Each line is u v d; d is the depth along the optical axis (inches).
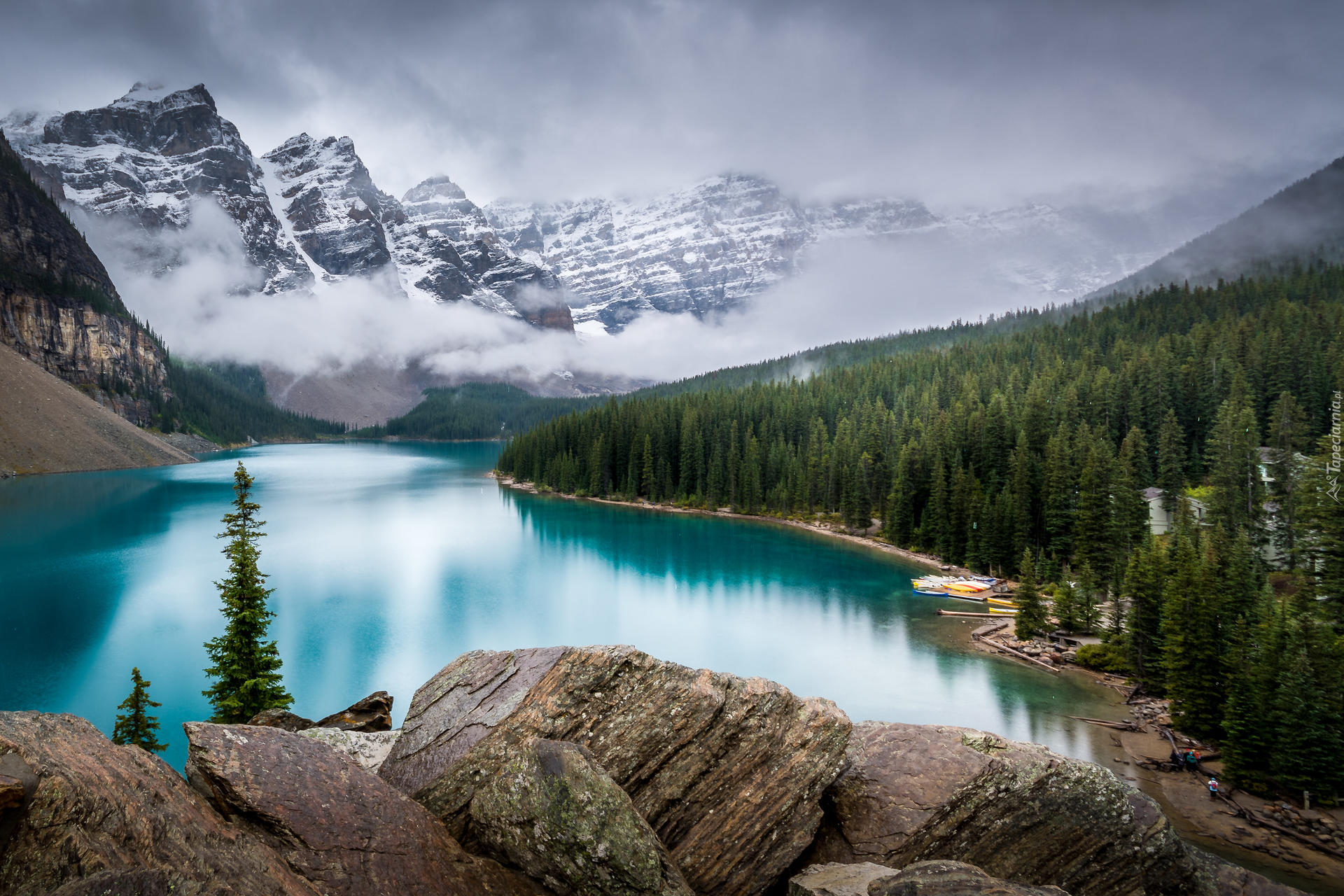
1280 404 3833.7
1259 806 1444.4
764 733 448.5
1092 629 2672.2
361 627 2952.8
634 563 4207.7
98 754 290.4
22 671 2333.9
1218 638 1782.7
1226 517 3107.8
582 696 444.5
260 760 344.8
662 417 7204.7
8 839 238.1
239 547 1472.7
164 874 249.1
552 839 367.2
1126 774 1610.5
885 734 523.5
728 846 419.5
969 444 4820.4
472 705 469.1
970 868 363.9
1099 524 3353.8
